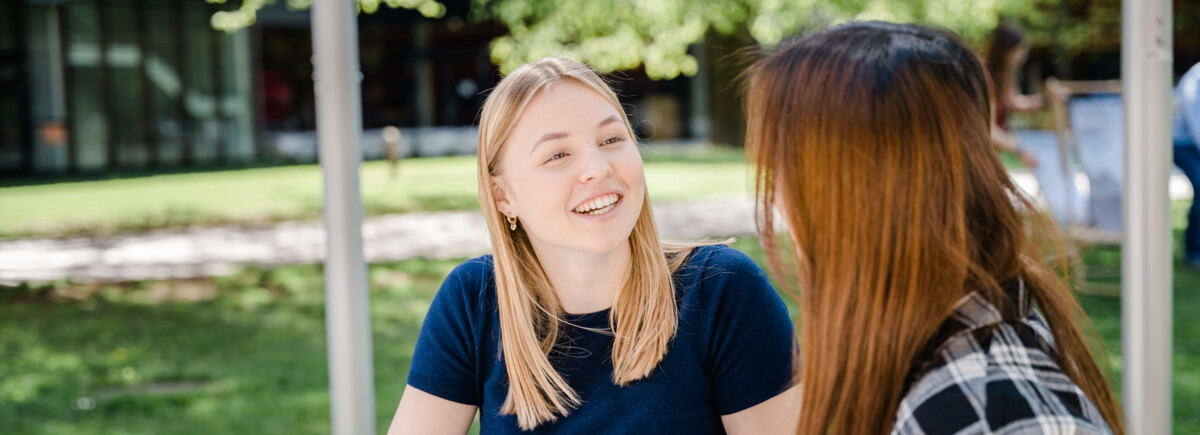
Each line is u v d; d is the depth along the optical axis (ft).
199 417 13.12
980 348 3.03
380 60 77.51
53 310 20.59
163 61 65.00
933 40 3.28
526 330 5.13
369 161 65.62
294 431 12.47
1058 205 16.89
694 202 35.99
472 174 51.96
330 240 6.64
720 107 67.36
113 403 13.78
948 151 3.10
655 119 74.74
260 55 69.15
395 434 5.47
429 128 78.13
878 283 3.15
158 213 37.32
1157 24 6.52
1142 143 6.62
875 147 3.14
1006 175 3.23
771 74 3.42
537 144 4.95
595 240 4.93
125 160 64.08
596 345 5.18
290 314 19.86
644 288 5.15
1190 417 11.67
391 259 25.70
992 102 3.31
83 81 62.28
